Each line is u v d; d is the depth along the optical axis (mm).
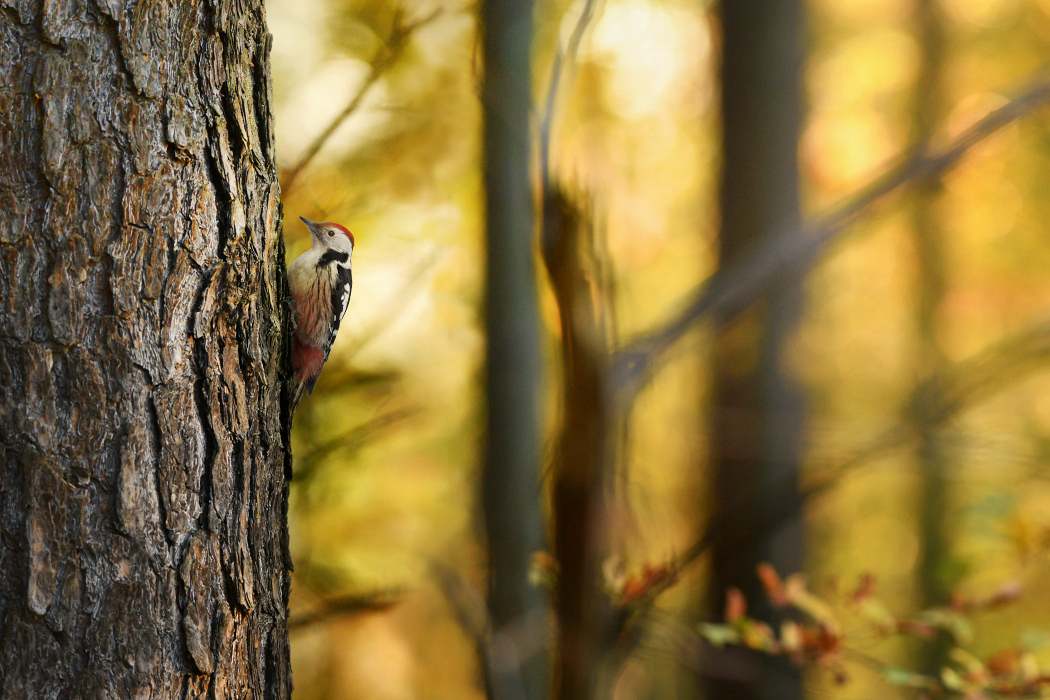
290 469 5473
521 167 9617
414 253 9078
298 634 8617
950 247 25234
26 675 4023
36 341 4051
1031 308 24719
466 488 13000
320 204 8195
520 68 7984
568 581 5770
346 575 9055
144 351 4191
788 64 12266
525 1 7941
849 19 25062
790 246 7676
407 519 13328
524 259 9773
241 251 4621
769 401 11781
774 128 12266
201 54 4387
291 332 5719
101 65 4105
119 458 4137
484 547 10312
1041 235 24766
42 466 4051
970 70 24906
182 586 4316
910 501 24516
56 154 4027
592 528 5680
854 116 24922
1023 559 7977
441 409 13523
